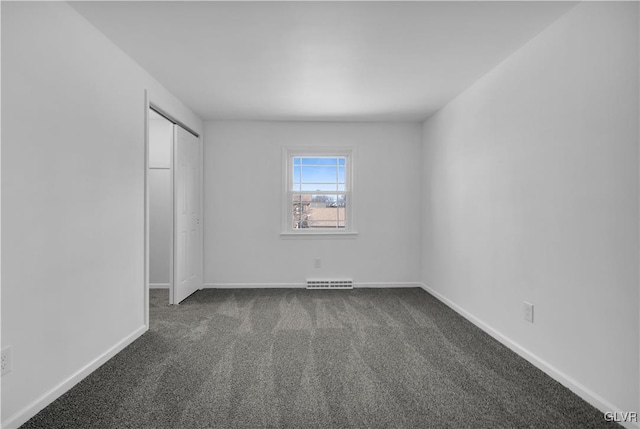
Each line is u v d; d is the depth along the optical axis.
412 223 4.76
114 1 2.01
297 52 2.67
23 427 1.67
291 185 4.79
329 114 4.36
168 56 2.73
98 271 2.33
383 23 2.26
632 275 1.67
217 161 4.66
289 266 4.72
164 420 1.74
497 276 2.84
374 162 4.74
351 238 4.75
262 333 2.97
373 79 3.21
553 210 2.19
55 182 1.94
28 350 1.76
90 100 2.25
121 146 2.62
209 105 4.00
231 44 2.55
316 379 2.16
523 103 2.51
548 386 2.07
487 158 3.01
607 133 1.80
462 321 3.30
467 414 1.80
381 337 2.88
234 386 2.07
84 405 1.86
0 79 1.61
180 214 3.94
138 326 2.87
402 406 1.87
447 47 2.57
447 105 3.89
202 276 4.64
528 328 2.44
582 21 1.97
